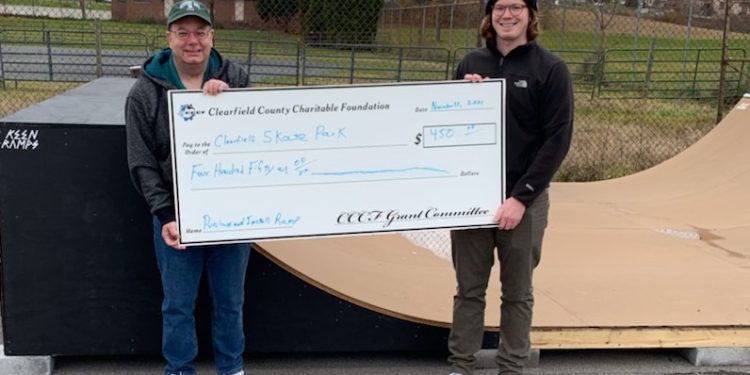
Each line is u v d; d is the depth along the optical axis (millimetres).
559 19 21094
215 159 2941
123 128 3266
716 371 3816
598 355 3982
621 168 8992
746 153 7391
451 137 3072
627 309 4109
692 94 15359
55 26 20703
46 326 3412
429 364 3803
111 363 3631
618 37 21469
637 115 12992
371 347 3711
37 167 3256
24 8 23344
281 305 3602
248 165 2979
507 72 3002
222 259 3072
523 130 3037
